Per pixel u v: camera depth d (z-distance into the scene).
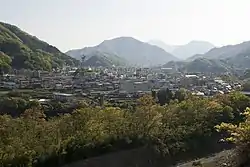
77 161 63.91
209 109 92.12
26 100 118.38
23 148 56.97
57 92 159.25
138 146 72.25
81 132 68.00
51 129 65.56
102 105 111.06
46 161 59.88
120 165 67.19
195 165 69.62
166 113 85.06
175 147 76.38
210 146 80.81
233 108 98.81
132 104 112.25
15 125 63.62
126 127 74.19
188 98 107.12
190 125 85.69
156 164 70.81
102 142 68.75
